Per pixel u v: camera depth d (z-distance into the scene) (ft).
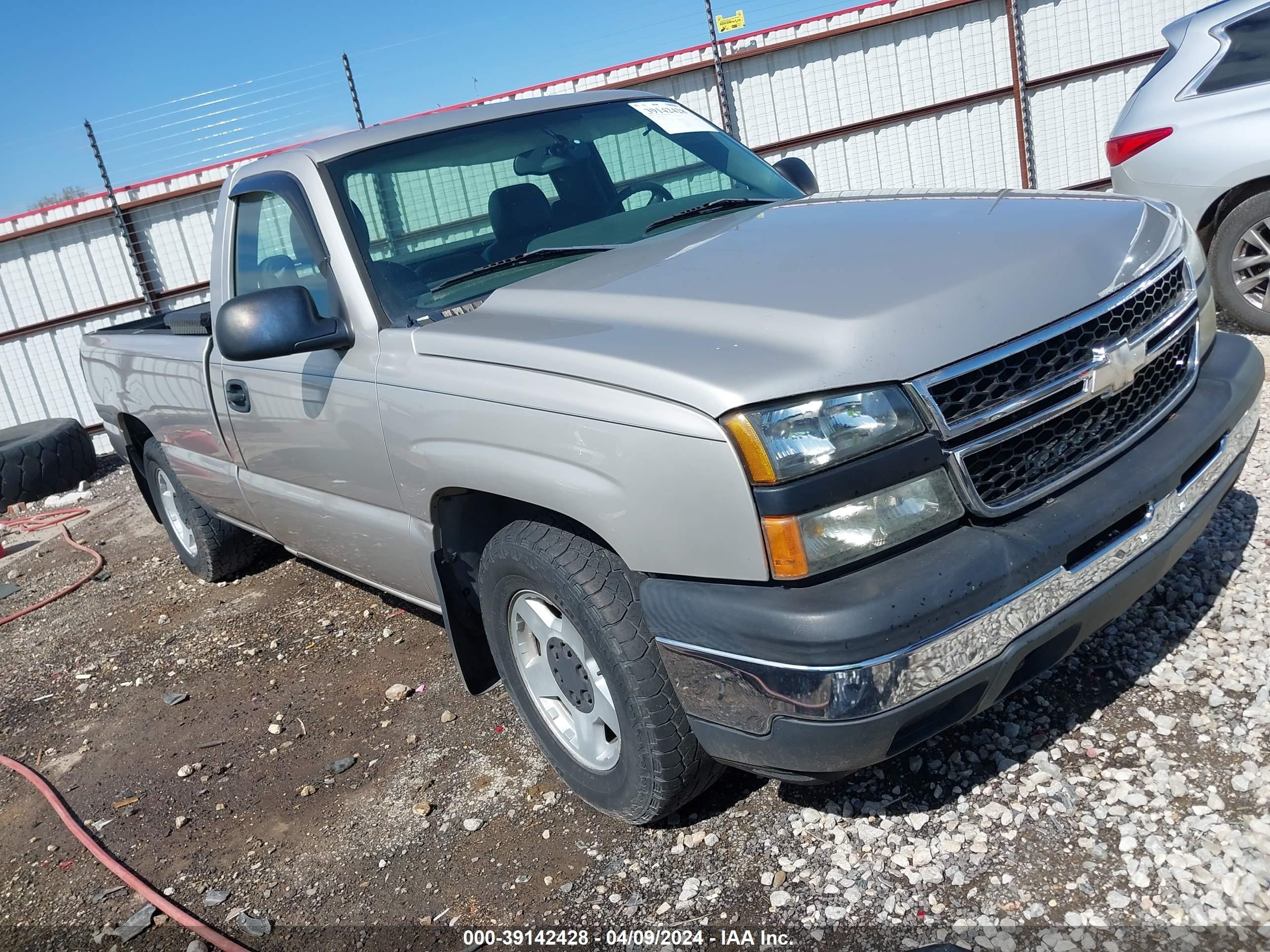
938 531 6.62
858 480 6.32
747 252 8.54
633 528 7.02
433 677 12.44
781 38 35.60
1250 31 17.07
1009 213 8.38
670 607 6.91
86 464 30.81
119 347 15.97
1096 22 34.86
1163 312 7.94
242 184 11.80
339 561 12.12
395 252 10.10
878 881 7.46
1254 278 17.47
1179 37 18.07
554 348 7.68
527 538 8.23
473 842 9.08
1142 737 8.28
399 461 9.29
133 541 22.50
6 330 35.91
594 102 12.23
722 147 12.50
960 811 7.96
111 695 14.15
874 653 6.14
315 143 11.12
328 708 12.28
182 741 12.27
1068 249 7.47
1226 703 8.48
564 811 9.22
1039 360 6.94
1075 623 7.02
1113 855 7.20
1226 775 7.71
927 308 6.74
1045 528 6.75
